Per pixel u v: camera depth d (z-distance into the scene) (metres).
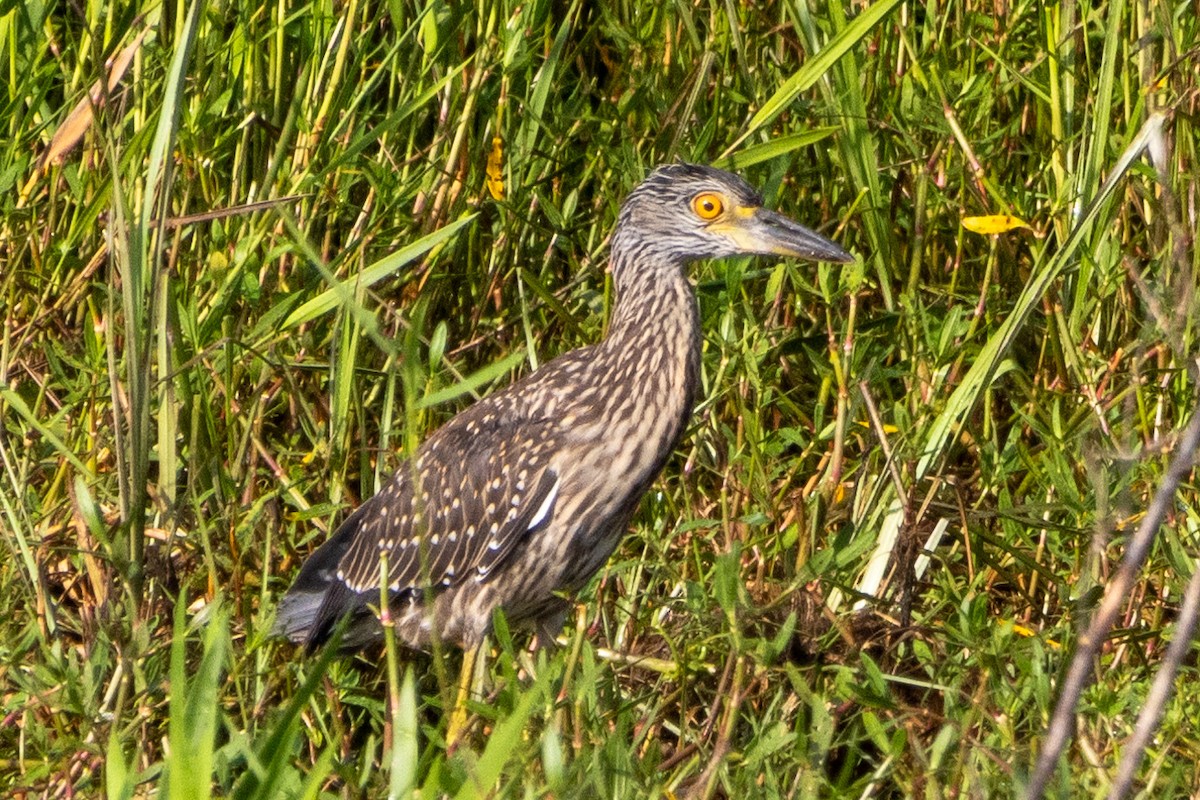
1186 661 10.02
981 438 10.84
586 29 13.41
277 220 11.20
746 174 12.07
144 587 9.66
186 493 10.18
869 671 7.90
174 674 6.26
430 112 12.56
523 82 12.19
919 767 7.73
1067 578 10.20
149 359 9.12
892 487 10.61
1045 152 11.90
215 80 11.04
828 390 10.77
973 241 12.30
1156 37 10.82
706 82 12.02
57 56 11.36
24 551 9.52
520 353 7.11
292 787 7.02
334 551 10.66
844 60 11.16
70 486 9.91
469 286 12.06
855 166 11.32
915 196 11.80
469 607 10.35
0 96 11.53
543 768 7.39
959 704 8.76
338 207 11.52
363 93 11.18
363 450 10.98
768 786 7.45
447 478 10.28
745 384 11.22
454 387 7.05
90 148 11.17
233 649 9.57
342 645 10.69
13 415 11.16
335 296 10.11
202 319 10.93
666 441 10.23
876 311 12.10
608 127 11.86
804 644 9.42
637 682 9.80
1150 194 10.70
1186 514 10.41
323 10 11.22
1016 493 11.38
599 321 11.91
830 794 7.47
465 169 11.72
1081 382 10.73
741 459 10.69
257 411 10.69
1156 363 11.03
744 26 12.18
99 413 10.84
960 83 11.77
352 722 10.02
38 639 9.16
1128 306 11.38
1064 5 11.23
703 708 9.42
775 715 8.55
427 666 11.02
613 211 11.78
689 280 11.53
